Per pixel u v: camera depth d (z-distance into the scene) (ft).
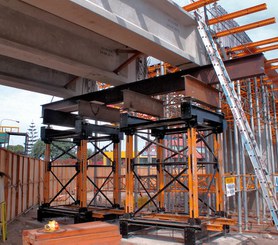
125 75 43.09
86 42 38.68
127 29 27.45
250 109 45.78
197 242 31.04
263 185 29.01
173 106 56.24
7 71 43.32
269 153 50.52
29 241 22.59
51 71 48.26
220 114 36.68
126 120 36.88
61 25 35.06
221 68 32.86
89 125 44.70
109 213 42.80
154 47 31.24
